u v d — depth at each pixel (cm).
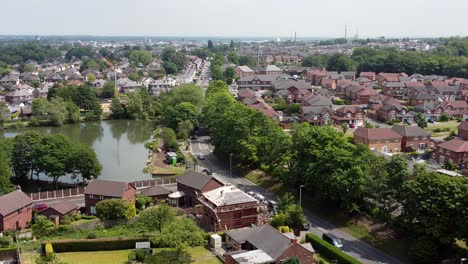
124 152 15700
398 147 14850
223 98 16975
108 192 9862
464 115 19762
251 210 9269
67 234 8838
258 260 7231
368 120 19588
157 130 18025
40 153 11594
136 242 8269
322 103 19938
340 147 10125
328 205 10044
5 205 8944
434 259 7562
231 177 12544
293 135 11681
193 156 14600
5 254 8006
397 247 8156
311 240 8388
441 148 13375
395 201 8788
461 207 7219
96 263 7769
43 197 10706
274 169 11825
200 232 8269
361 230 8912
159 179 11838
